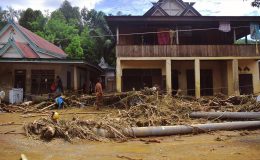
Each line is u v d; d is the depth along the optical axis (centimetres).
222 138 1083
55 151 896
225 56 2478
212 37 2706
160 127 1159
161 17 2430
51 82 2427
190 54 2452
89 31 5147
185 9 2912
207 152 852
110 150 906
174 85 2692
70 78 2656
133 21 2456
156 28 2608
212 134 1179
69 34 5128
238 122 1287
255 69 2614
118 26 2497
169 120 1367
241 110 1616
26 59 2267
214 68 2723
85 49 4756
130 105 1797
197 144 977
